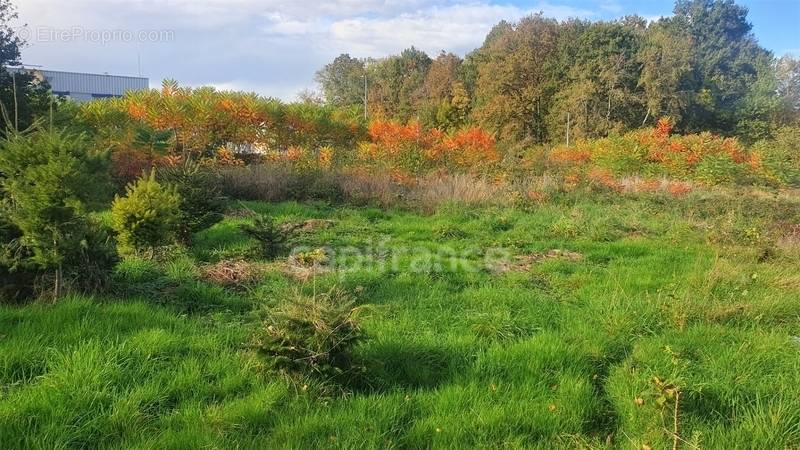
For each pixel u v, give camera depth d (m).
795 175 20.92
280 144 22.02
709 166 19.34
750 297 6.45
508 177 16.25
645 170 20.30
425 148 19.22
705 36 61.69
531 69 43.41
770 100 46.25
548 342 4.81
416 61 65.06
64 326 4.57
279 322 4.04
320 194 14.22
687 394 3.83
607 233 10.89
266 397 3.68
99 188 5.81
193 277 6.59
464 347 4.73
